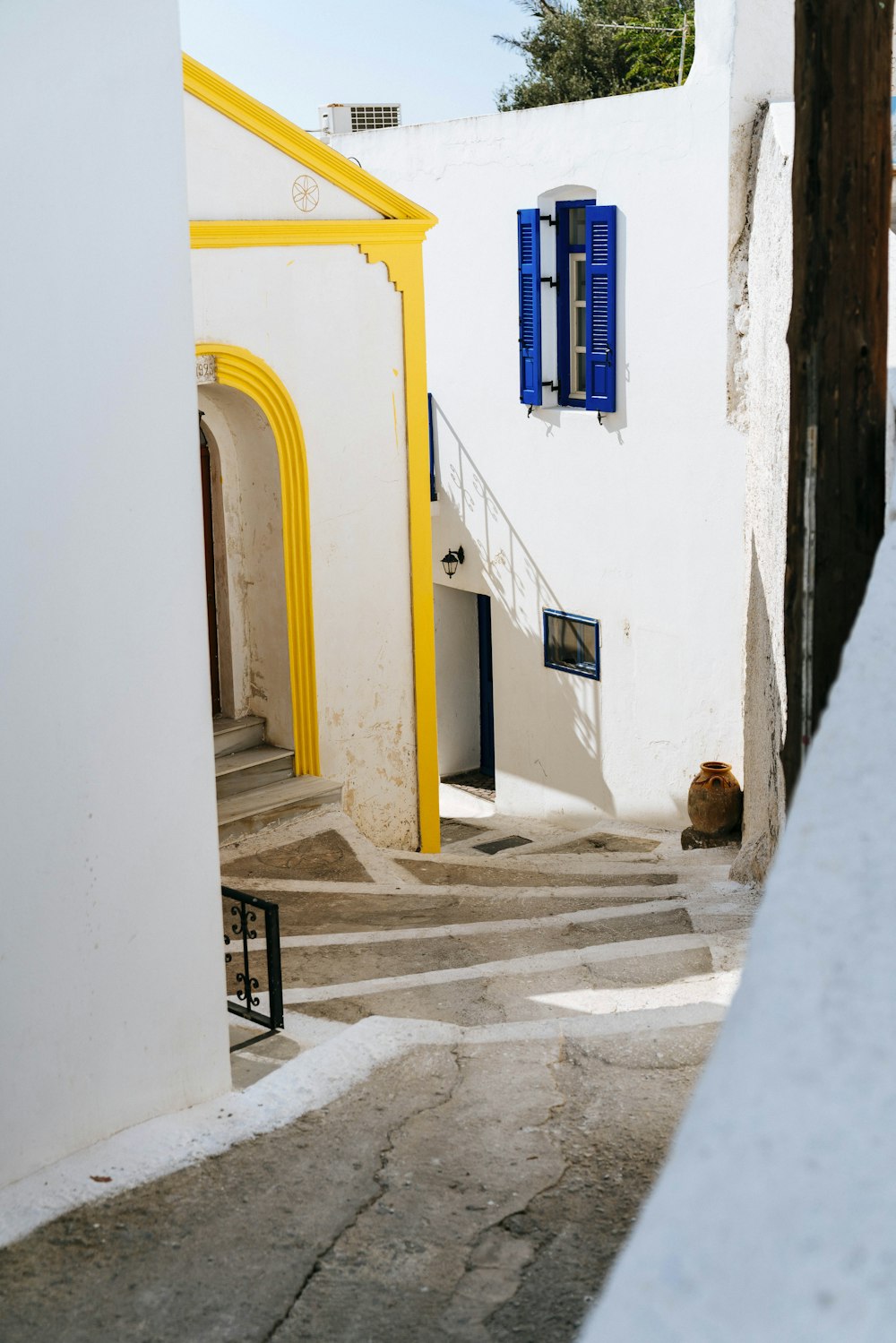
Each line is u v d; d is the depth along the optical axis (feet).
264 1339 10.09
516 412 44.42
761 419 30.48
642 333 38.93
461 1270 11.06
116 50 13.19
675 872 30.68
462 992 20.27
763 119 34.63
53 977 13.30
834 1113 2.54
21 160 12.42
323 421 33.50
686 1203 2.43
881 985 2.82
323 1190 12.76
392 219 33.68
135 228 13.62
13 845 12.74
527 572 45.37
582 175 39.88
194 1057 15.24
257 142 31.12
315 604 34.24
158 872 14.51
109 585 13.62
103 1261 11.43
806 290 10.13
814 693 10.49
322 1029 18.62
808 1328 2.11
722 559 38.09
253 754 34.27
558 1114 14.56
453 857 33.14
